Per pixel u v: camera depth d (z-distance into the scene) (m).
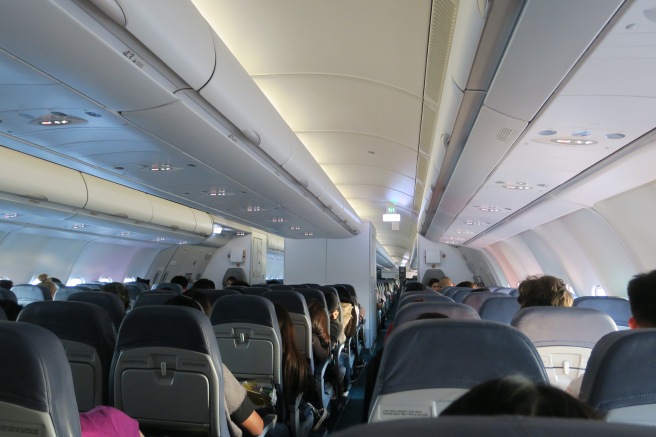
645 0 1.83
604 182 4.93
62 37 2.19
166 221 10.04
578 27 2.06
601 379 1.62
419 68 4.44
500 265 15.14
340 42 4.17
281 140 4.92
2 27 2.08
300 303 5.13
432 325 1.90
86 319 3.24
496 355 1.86
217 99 3.37
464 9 2.58
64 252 11.70
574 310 2.99
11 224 8.85
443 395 1.87
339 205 8.91
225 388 3.00
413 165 8.05
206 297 4.82
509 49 2.37
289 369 4.23
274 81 5.02
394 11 3.60
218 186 5.79
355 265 12.32
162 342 2.73
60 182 6.77
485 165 4.70
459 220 9.15
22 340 1.44
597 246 7.55
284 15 3.78
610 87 2.67
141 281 13.06
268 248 18.30
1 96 2.95
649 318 2.26
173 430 2.82
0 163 5.79
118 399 2.86
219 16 3.81
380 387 1.92
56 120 3.43
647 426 0.52
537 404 0.77
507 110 3.17
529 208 6.99
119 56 2.43
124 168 4.92
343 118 6.13
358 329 9.82
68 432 1.50
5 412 1.47
